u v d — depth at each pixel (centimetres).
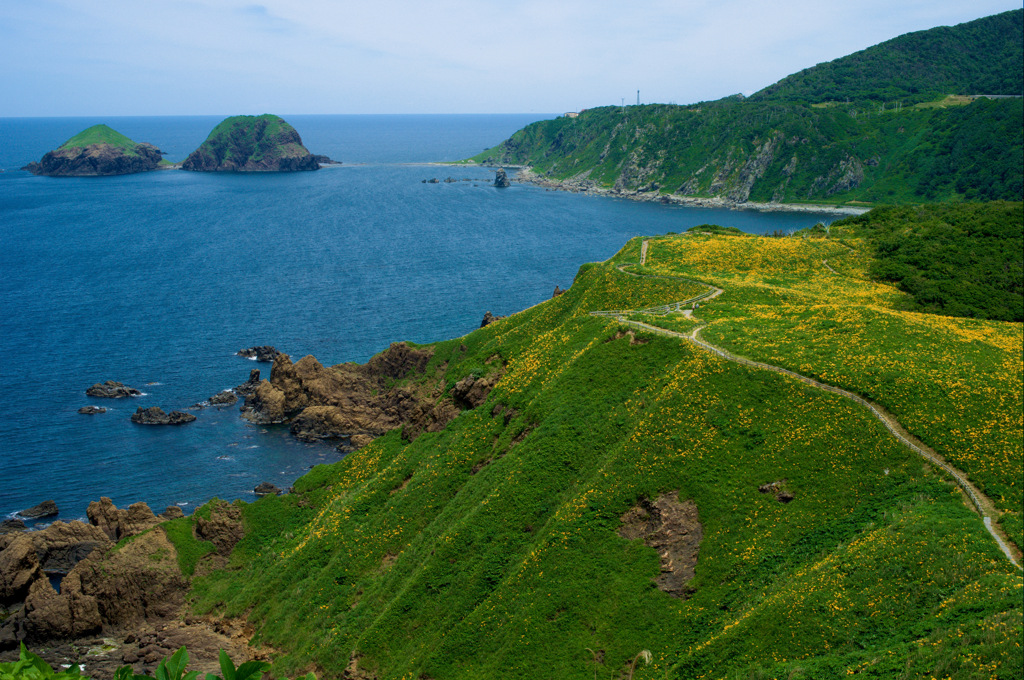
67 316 17750
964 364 6425
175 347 15662
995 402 5775
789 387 6391
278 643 6775
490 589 6022
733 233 14362
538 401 7781
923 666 3594
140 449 11325
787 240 12800
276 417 12488
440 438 8862
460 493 7394
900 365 6444
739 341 7431
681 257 11500
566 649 5216
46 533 8250
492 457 7706
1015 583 3900
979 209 13525
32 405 12638
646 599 5312
